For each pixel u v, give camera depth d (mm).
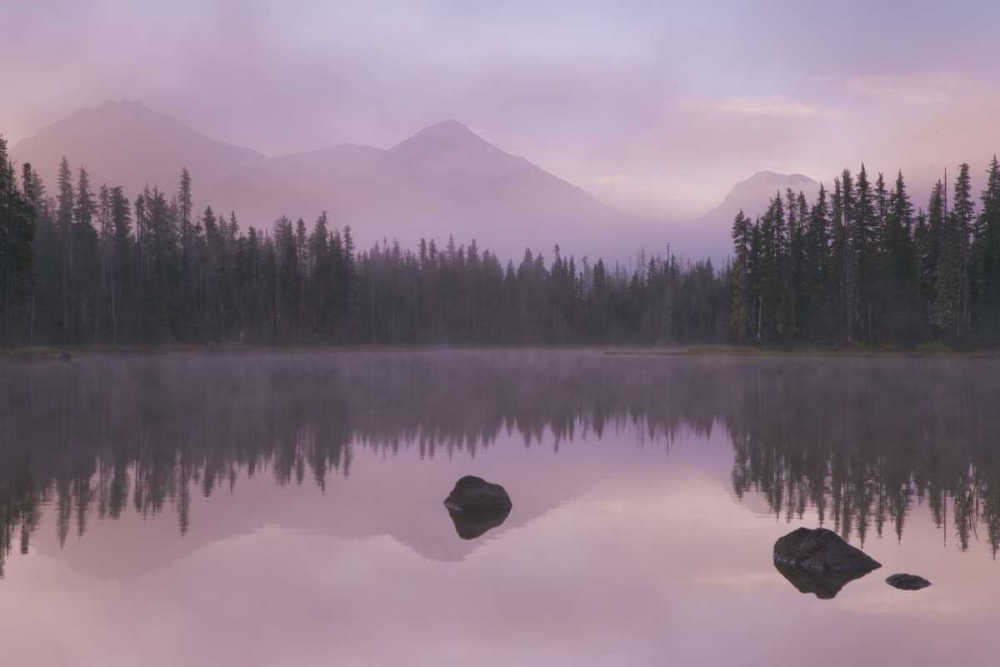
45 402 36781
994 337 77125
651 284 156750
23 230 69938
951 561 12609
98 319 94125
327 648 9266
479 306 151250
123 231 100938
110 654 9070
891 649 9227
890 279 83438
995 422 30047
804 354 84438
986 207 80938
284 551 13148
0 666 8734
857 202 87188
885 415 32469
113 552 12984
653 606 10633
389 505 16641
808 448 24188
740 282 93938
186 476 19641
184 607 10531
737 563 12586
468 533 14383
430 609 10508
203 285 107062
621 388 47906
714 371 64938
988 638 9523
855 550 12430
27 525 14742
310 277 122188
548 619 10188
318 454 23109
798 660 8938
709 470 20578
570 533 14406
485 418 32125
